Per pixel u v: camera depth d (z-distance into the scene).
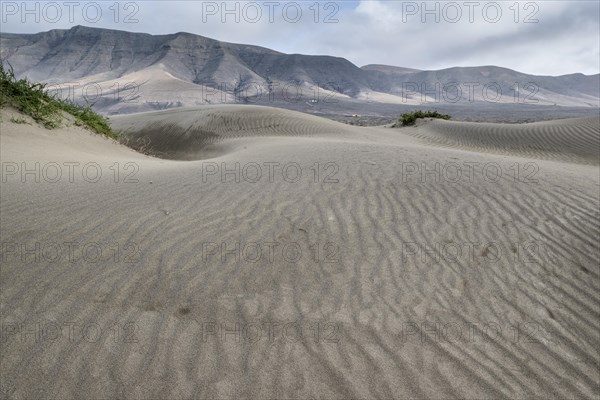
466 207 4.99
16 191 4.79
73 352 2.61
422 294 3.41
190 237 3.90
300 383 2.48
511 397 2.54
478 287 3.58
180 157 18.38
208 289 3.21
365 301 3.25
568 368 2.84
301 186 5.38
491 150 19.11
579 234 4.50
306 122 22.94
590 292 3.64
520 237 4.39
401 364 2.69
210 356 2.63
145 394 2.36
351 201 4.94
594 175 7.16
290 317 3.01
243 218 4.35
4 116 8.75
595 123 19.98
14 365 2.51
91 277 3.26
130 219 4.20
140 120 26.80
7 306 2.94
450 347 2.88
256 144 14.02
